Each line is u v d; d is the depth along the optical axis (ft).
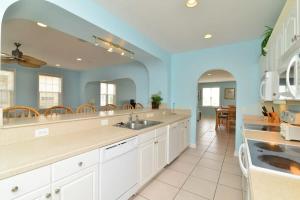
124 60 16.39
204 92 35.12
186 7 6.73
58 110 14.05
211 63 11.89
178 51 12.71
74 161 3.98
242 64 10.80
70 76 22.48
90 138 5.14
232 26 8.38
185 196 6.51
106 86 26.71
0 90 16.21
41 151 3.86
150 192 6.77
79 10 5.88
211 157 10.72
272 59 6.42
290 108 7.25
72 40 10.80
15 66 17.20
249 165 3.23
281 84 5.12
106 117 7.32
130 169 5.97
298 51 3.85
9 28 8.89
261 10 6.84
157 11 7.06
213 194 6.65
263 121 8.59
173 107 13.52
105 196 4.86
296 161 3.40
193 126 12.76
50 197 3.49
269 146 4.44
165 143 8.79
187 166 9.34
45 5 5.16
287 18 4.49
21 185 3.03
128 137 5.78
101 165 4.72
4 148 4.02
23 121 5.14
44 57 15.08
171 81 13.62
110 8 6.85
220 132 18.62
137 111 9.79
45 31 9.32
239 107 10.91
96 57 15.17
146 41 9.99
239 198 6.38
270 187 2.43
